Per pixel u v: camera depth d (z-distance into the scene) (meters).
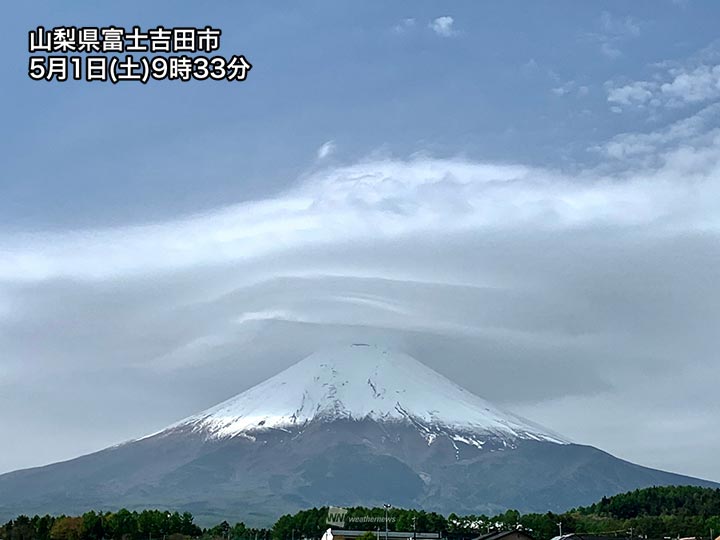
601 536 173.00
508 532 167.50
